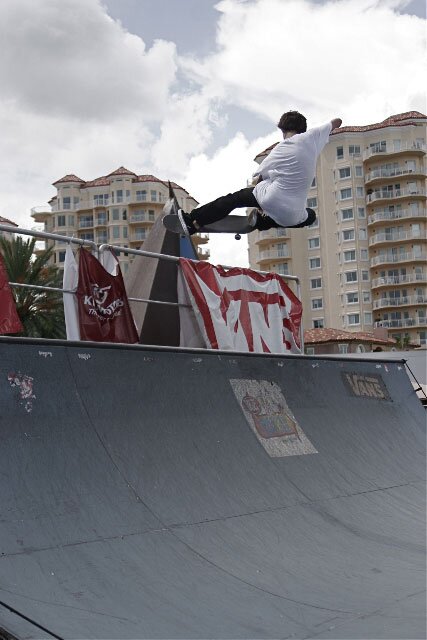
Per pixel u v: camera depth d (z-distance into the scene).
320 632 3.47
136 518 4.36
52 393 4.71
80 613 3.21
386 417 8.32
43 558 3.60
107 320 6.79
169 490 4.82
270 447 6.18
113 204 93.75
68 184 96.44
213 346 7.84
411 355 17.62
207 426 5.77
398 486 6.91
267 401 6.71
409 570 4.70
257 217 5.57
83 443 4.64
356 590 4.22
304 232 81.69
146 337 9.37
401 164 79.12
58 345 4.99
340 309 79.44
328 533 5.26
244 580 4.12
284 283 9.09
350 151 80.81
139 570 3.86
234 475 5.46
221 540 4.56
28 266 25.91
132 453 4.90
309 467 6.31
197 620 3.46
